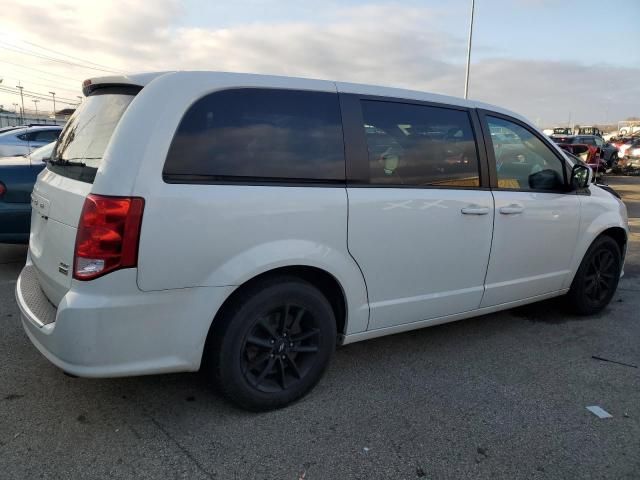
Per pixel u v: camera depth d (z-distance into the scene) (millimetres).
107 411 2883
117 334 2420
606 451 2693
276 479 2395
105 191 2363
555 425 2918
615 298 5355
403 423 2883
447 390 3279
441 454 2621
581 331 4395
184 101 2562
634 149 23328
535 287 4172
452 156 3510
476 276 3699
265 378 2936
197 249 2520
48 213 2781
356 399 3127
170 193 2447
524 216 3891
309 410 2984
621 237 4898
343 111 3055
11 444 2557
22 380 3170
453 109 3578
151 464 2455
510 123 3924
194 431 2730
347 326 3166
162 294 2482
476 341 4113
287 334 2939
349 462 2533
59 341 2426
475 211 3555
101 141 2650
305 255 2830
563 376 3537
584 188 4418
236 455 2549
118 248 2355
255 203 2662
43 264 2812
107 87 2957
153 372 2553
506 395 3242
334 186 2957
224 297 2631
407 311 3398
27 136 10188
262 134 2762
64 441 2598
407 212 3219
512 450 2676
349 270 3047
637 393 3328
